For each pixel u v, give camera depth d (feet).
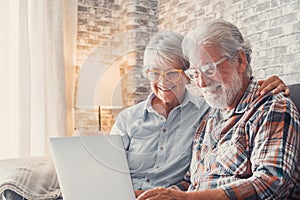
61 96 11.03
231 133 5.12
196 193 4.38
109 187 4.09
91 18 12.30
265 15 8.85
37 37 10.88
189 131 4.18
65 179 4.19
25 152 10.37
